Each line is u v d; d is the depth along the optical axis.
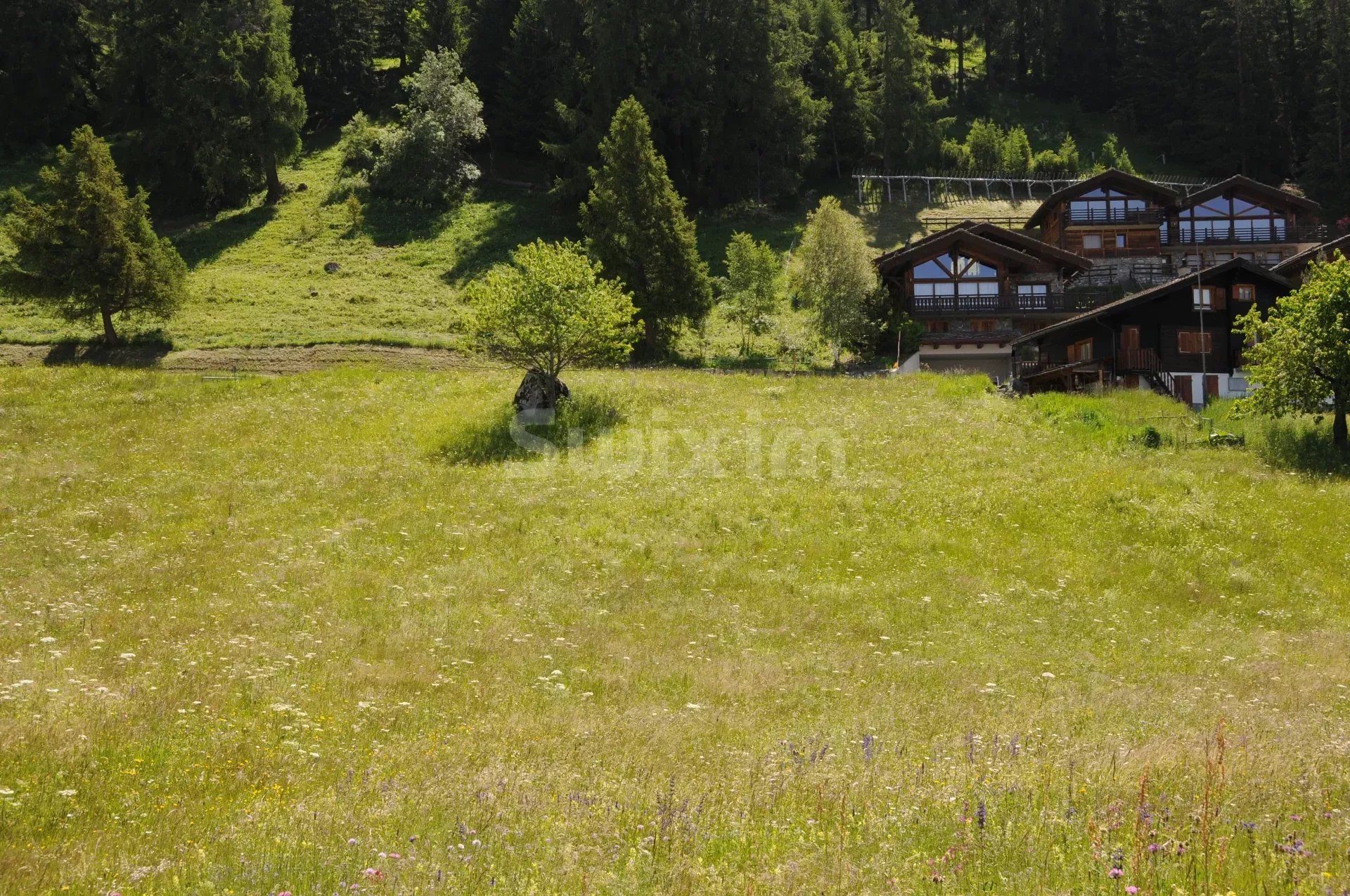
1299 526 26.98
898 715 13.76
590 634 18.84
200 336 55.66
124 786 9.80
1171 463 32.25
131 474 30.47
